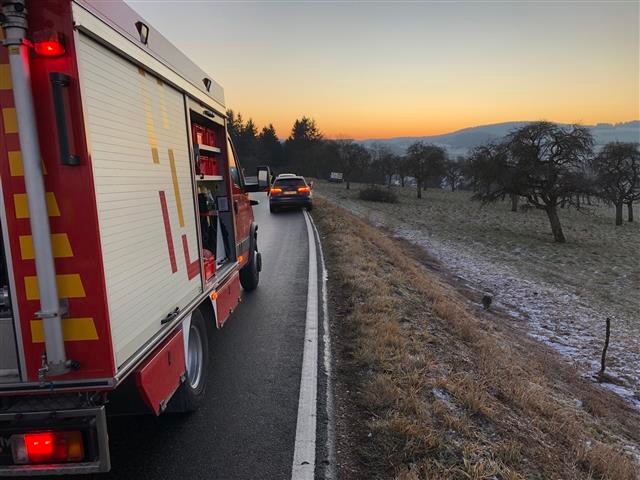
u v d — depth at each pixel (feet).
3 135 7.69
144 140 10.57
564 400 21.88
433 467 10.75
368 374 15.90
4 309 8.38
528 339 39.55
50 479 10.57
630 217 180.96
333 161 285.23
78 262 8.03
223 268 19.29
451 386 15.01
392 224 120.78
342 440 12.14
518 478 10.80
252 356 17.72
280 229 55.01
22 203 7.79
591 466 13.38
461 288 57.82
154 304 10.68
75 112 7.75
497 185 141.08
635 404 28.45
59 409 8.38
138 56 10.19
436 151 243.81
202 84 15.99
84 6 7.93
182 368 12.42
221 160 20.12
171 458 11.41
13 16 7.27
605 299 66.33
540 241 123.95
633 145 171.83
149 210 10.66
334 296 26.22
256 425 12.90
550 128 128.26
